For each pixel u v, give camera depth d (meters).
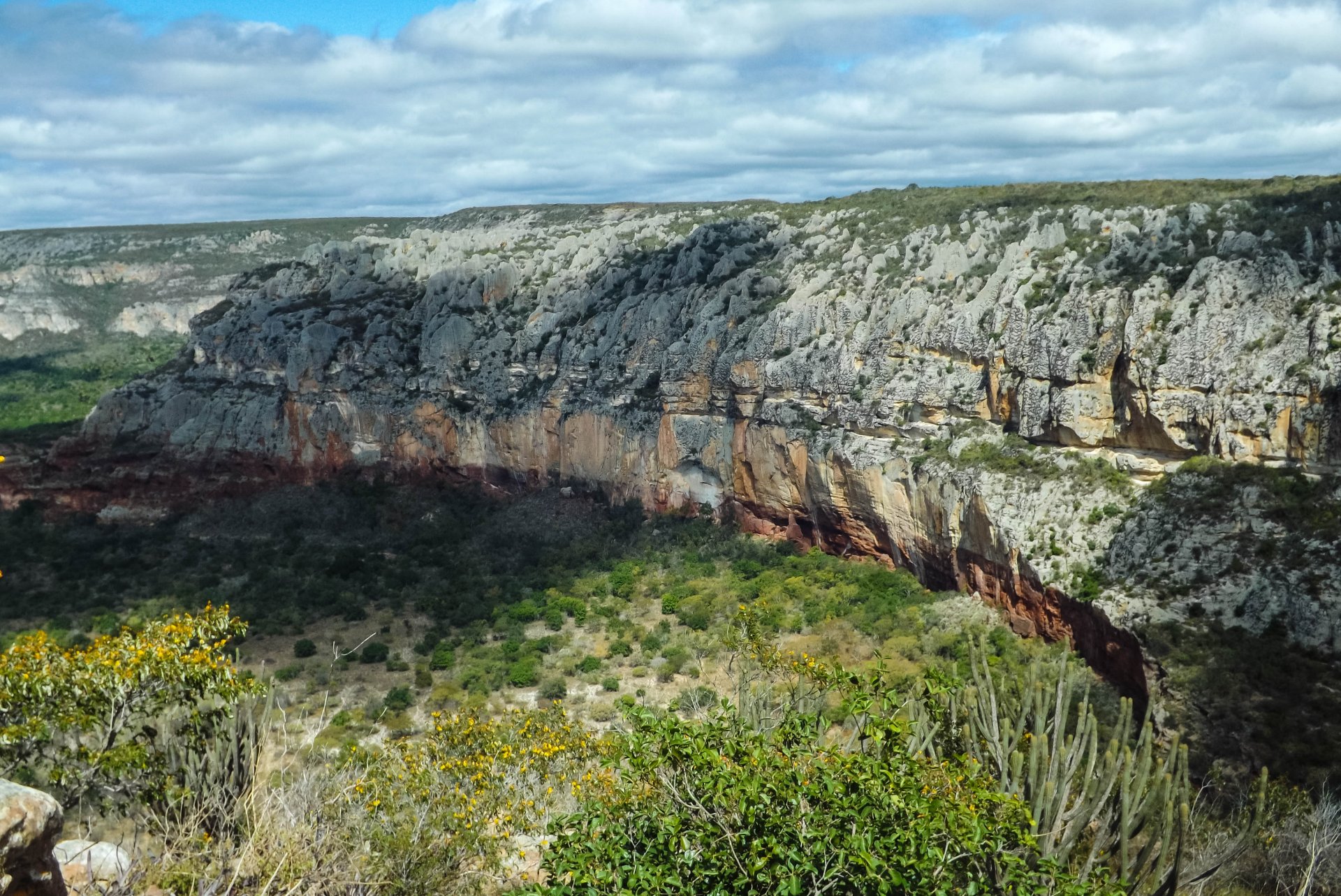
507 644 59.91
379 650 60.31
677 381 79.00
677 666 54.56
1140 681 43.59
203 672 19.22
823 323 71.50
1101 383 53.44
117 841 20.88
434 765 26.52
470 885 20.22
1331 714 37.31
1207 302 50.19
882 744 16.58
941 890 14.02
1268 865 22.30
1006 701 20.02
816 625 56.31
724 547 72.88
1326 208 54.56
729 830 14.97
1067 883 14.82
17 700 17.88
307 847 17.27
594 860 15.11
